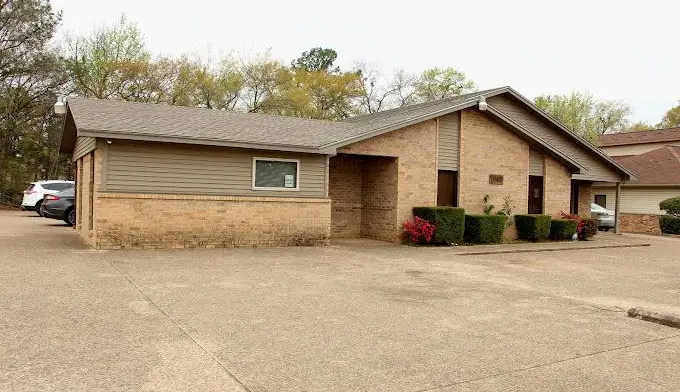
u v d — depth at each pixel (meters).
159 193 12.30
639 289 9.62
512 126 18.20
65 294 7.15
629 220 28.69
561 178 20.11
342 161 17.50
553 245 17.02
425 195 16.62
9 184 31.75
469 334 6.06
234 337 5.53
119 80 34.91
